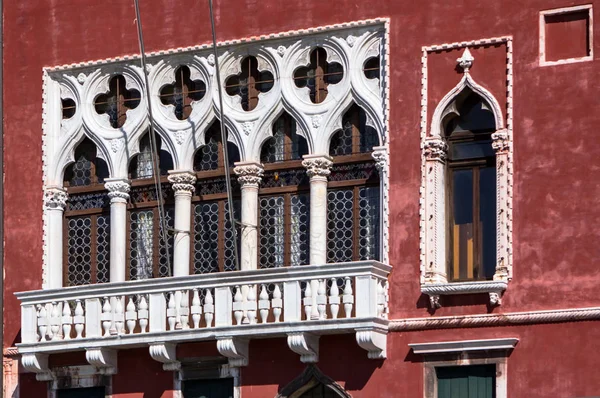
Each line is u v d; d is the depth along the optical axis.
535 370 51.72
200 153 57.62
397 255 53.88
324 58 56.28
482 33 53.69
